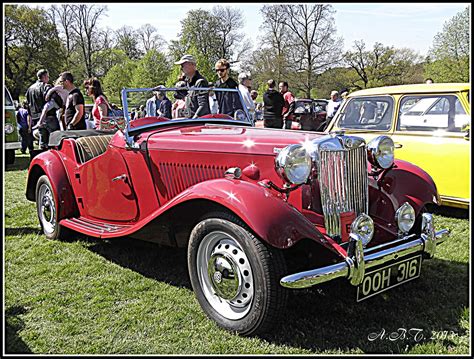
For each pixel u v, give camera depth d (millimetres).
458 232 5230
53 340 2992
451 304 3434
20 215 6164
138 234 3826
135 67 39906
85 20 34969
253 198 2902
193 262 3240
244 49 37656
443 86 6082
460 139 5762
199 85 4879
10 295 3654
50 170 4957
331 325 3135
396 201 3750
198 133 3893
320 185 3191
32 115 9812
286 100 11766
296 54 32125
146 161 4027
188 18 37688
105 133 5605
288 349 2854
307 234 2863
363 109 6875
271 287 2801
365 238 3195
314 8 31297
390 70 38562
